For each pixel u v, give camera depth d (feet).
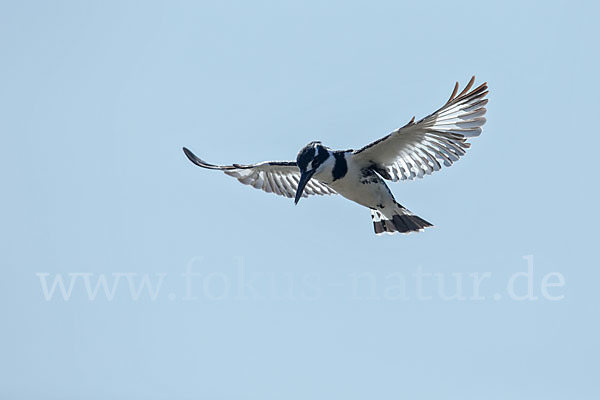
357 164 45.34
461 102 40.86
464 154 42.39
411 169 44.60
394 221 46.70
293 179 50.83
